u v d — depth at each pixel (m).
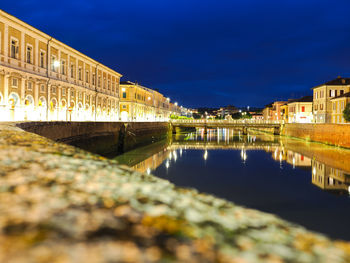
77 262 3.32
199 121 92.81
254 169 33.06
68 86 45.38
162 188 7.84
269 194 22.78
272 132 107.94
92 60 55.09
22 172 6.96
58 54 42.84
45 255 3.38
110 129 43.66
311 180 27.62
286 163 37.22
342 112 65.75
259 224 6.29
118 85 73.69
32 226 4.13
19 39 33.69
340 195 22.58
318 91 77.75
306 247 5.27
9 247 3.48
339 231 15.65
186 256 3.90
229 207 7.35
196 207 6.54
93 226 4.41
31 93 35.97
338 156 42.38
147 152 47.97
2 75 30.73
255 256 4.33
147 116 100.31
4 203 4.89
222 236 5.01
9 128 16.75
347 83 72.62
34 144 11.46
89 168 8.52
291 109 106.06
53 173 7.22
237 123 89.44
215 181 27.00
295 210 19.08
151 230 4.61
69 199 5.45
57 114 42.22
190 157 42.38
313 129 64.56
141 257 3.66
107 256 3.56
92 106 56.72
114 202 5.69
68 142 29.69
